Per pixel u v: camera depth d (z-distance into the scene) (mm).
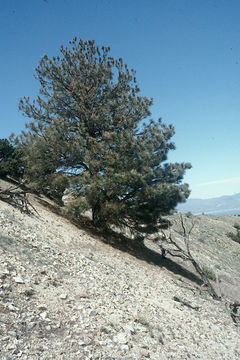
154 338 6496
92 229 19734
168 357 5777
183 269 21016
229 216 91062
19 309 5375
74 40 21781
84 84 21406
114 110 20828
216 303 14375
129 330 6262
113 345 5340
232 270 30656
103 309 6996
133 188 17719
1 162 24797
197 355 6500
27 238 10422
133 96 21047
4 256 7586
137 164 17969
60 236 14086
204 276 16141
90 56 21797
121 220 18922
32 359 4070
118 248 17828
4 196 15984
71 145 18234
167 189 17438
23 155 25266
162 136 19750
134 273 13656
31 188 20688
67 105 21750
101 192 17375
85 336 5289
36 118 22016
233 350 8000
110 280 10281
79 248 13719
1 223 10508
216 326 10117
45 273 7906
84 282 8664
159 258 20781
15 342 4336
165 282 14539
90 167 18422
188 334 7895
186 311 10562
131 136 18141
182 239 32625
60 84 21594
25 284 6559
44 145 19281
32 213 15875
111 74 21109
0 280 6105
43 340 4691
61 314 5906
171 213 19188
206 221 60719
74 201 17047
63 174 17922
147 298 10188
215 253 35219
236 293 20500
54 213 19688
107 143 19094
